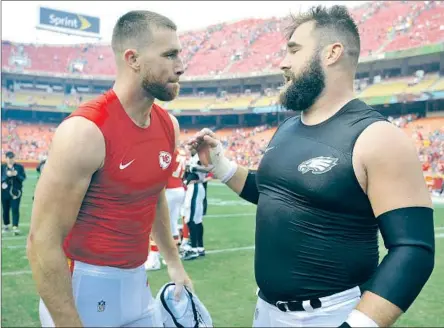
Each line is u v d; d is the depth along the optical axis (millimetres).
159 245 1660
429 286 2213
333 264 1171
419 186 1079
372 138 1094
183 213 3734
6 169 4773
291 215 1210
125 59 1266
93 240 1309
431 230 1066
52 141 1201
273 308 1305
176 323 1546
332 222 1165
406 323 1955
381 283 1036
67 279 1204
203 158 1620
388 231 1067
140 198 1344
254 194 1605
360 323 1036
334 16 1256
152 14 1285
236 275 3119
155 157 1356
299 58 1258
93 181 1259
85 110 1222
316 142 1194
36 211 1183
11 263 3365
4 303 2418
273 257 1251
